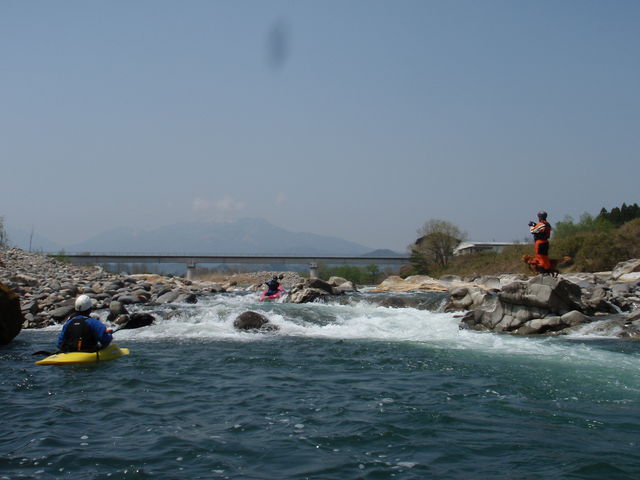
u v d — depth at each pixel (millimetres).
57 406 8188
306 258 82875
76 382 9812
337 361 11922
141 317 17406
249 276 52969
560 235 52938
